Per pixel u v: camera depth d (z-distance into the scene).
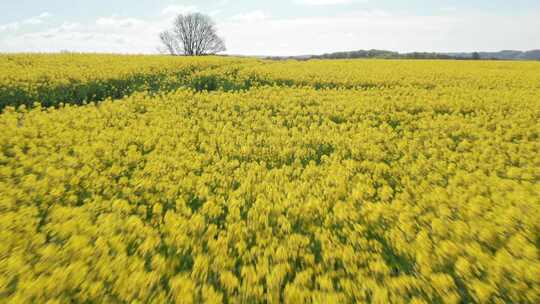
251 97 14.98
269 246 3.69
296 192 5.21
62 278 3.03
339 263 3.71
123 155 7.97
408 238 4.11
